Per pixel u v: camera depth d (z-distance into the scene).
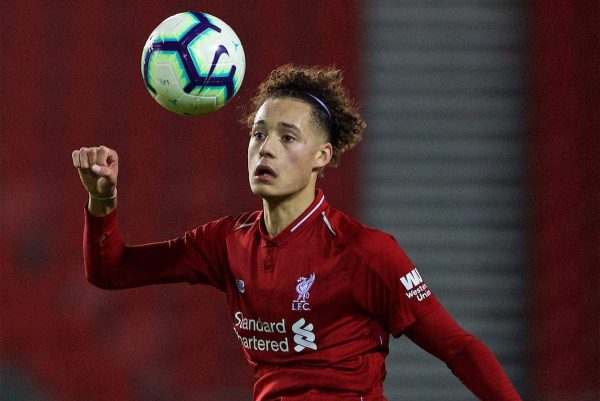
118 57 30.59
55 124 30.16
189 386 27.41
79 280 28.06
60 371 26.41
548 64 30.16
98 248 12.02
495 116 30.03
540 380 27.78
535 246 29.03
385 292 11.17
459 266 28.92
